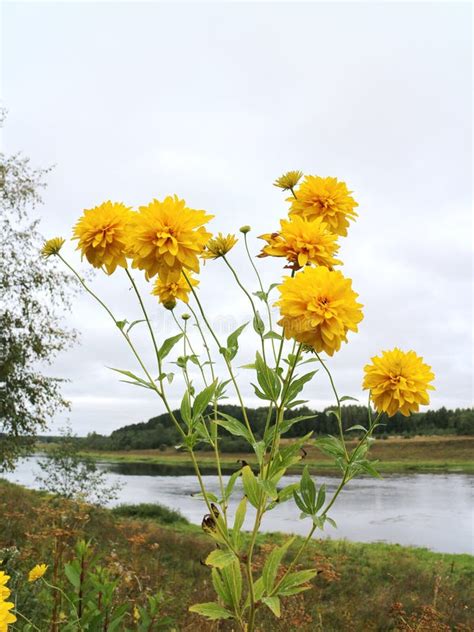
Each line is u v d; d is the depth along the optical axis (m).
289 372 1.95
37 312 15.72
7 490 13.18
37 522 6.27
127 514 18.86
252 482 2.00
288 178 2.43
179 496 30.38
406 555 12.84
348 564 10.80
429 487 38.25
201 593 5.64
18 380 15.10
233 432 2.00
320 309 1.80
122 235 2.10
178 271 1.99
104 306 2.02
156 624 2.76
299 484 2.02
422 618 5.23
